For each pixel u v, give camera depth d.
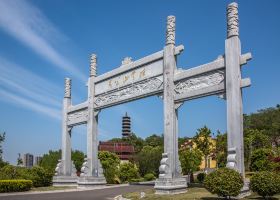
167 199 20.59
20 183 30.55
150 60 28.45
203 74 24.30
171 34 26.73
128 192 27.77
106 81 33.75
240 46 22.50
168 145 25.41
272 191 18.11
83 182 33.47
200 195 21.02
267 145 58.84
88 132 34.94
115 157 62.19
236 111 21.64
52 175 37.72
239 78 22.06
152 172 66.19
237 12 22.67
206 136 45.69
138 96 29.41
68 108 39.03
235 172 18.67
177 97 25.67
